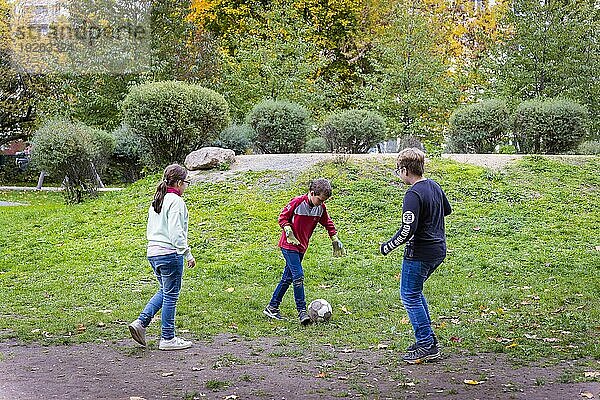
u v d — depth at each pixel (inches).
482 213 527.5
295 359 236.8
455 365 226.7
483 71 940.0
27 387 202.7
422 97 921.5
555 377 211.8
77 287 378.9
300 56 959.6
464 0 1231.5
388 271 409.1
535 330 275.4
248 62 938.1
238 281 387.9
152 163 679.1
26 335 272.1
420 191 226.8
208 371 221.1
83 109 1030.4
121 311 319.9
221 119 657.0
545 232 491.2
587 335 265.9
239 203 548.1
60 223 542.0
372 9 1256.8
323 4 1264.8
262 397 193.9
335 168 603.2
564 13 895.7
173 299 250.5
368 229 498.0
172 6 997.8
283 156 645.3
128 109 644.7
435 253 229.1
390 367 224.8
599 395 193.3
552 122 674.2
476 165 621.6
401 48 945.5
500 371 219.5
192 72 949.2
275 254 443.8
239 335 275.1
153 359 237.0
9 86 1244.5
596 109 864.3
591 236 484.4
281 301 325.7
